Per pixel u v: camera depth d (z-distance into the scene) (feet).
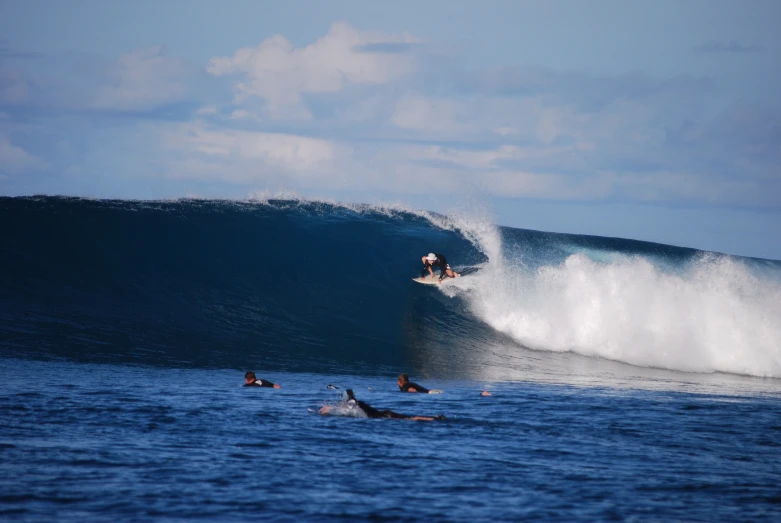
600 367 256.93
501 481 103.81
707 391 216.13
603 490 100.63
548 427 144.77
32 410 139.44
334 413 150.71
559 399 183.52
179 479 99.25
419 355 247.91
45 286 258.98
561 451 123.85
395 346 255.29
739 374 266.77
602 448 127.24
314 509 88.69
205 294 273.54
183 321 251.80
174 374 196.34
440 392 190.49
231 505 89.10
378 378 212.64
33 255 276.41
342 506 90.22
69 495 90.68
